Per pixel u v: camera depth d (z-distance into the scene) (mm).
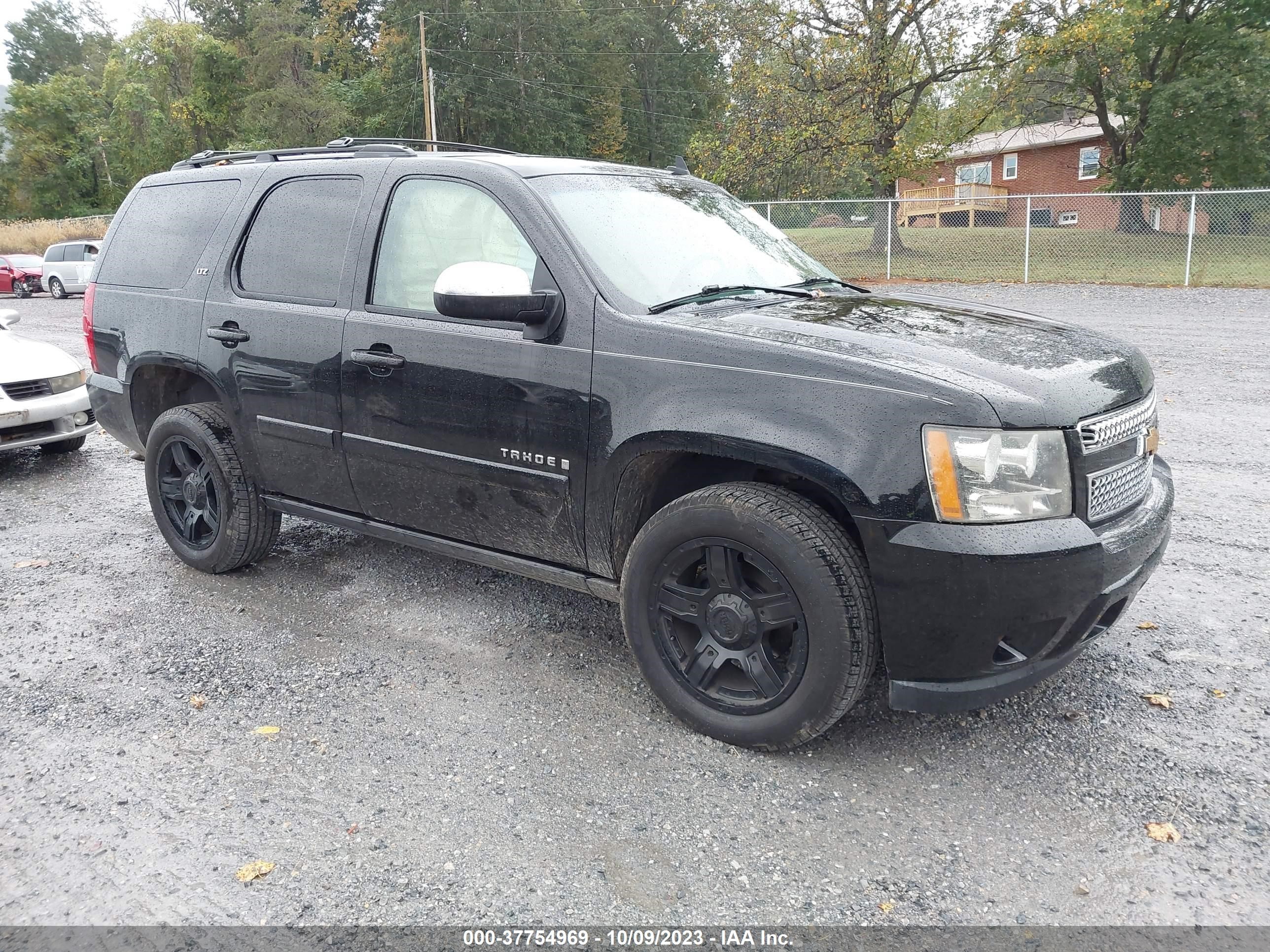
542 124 55781
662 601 3064
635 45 67500
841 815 2648
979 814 2645
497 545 3564
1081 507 2652
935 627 2598
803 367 2709
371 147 4047
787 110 24516
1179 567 4395
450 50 53125
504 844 2535
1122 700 3236
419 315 3514
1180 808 2639
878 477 2574
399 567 4691
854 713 3207
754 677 2912
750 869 2426
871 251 20625
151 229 4703
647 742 3047
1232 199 18312
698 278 3443
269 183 4188
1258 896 2283
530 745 3039
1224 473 5824
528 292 3023
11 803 2742
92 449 7668
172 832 2602
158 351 4449
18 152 67562
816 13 24922
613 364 3012
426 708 3289
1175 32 28797
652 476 3141
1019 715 3162
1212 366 9367
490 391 3285
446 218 3527
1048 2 23219
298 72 54844
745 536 2773
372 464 3736
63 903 2328
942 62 24938
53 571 4734
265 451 4160
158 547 5078
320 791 2787
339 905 2305
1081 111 35031
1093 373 2842
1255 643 3615
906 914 2256
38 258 26969
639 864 2449
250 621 4059
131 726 3182
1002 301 15844
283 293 3996
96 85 86562
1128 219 19344
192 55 57188
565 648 3760
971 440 2520
